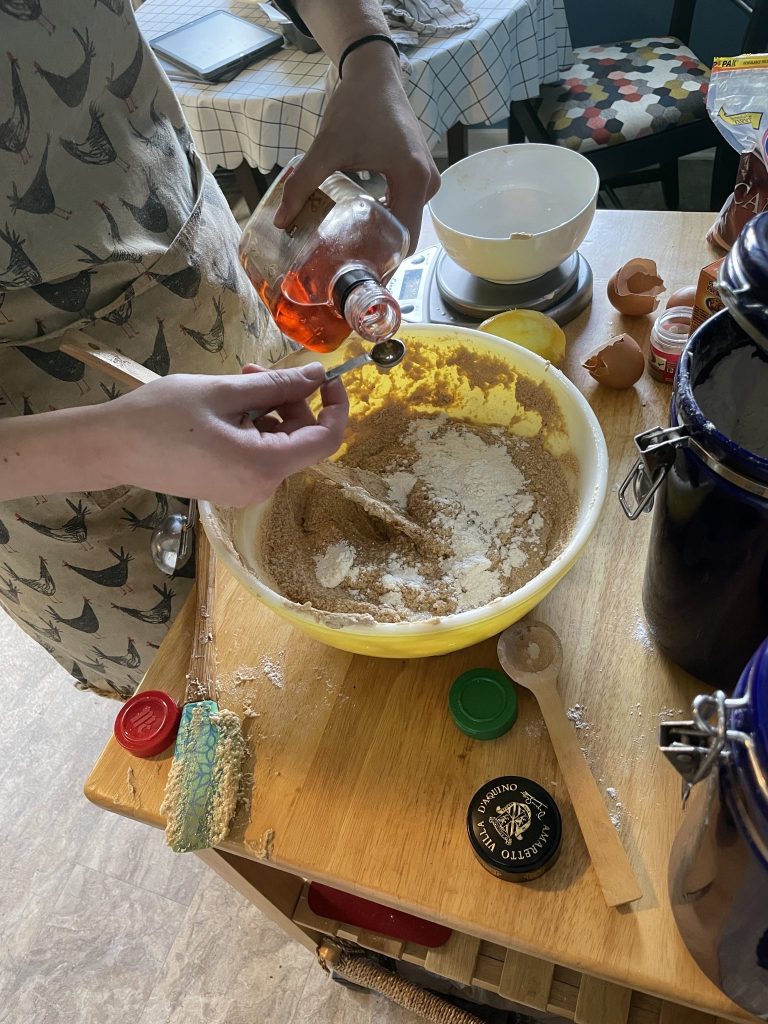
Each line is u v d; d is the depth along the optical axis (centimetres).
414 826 56
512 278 91
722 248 93
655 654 62
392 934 86
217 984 122
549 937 50
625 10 226
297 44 174
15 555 82
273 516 70
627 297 87
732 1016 46
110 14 66
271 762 60
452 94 172
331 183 62
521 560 64
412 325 74
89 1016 122
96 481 56
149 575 85
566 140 190
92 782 61
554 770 57
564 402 67
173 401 52
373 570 67
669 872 50
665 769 56
